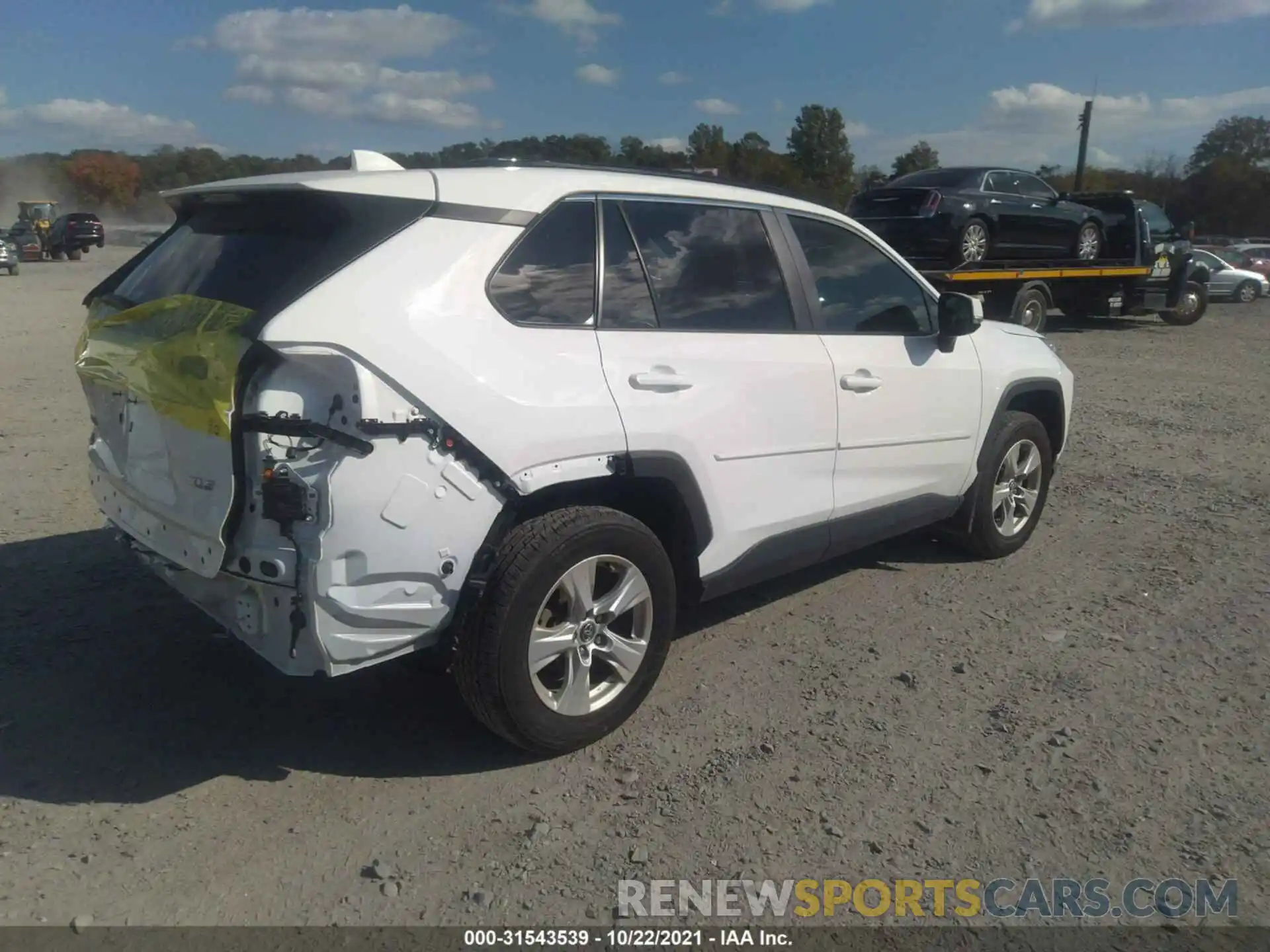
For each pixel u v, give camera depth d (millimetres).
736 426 4059
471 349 3271
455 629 3389
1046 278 16219
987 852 3217
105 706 4000
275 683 4223
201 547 3238
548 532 3453
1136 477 8008
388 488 3070
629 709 3869
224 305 3287
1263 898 3027
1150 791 3562
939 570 5777
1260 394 12031
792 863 3141
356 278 3141
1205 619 5098
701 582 4129
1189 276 19812
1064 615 5133
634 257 3875
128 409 3623
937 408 5117
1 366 12164
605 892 2996
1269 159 77688
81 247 40406
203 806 3369
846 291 4766
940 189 14281
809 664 4516
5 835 3180
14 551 5598
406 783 3527
